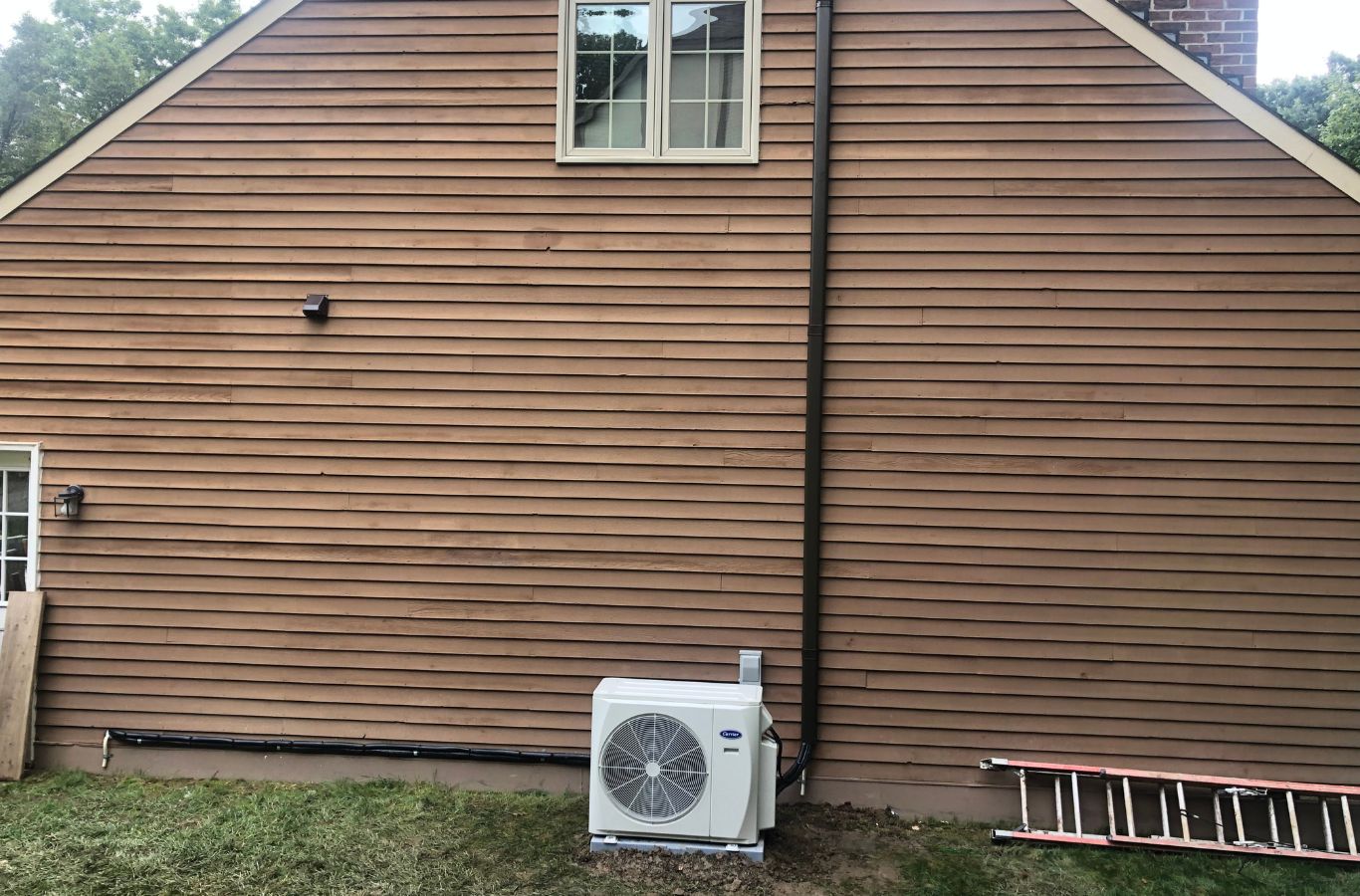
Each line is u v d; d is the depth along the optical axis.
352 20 5.89
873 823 5.39
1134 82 5.44
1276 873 4.88
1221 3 5.97
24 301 6.03
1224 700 5.36
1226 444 5.38
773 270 5.64
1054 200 5.48
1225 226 5.38
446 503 5.83
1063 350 5.48
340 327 5.88
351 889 4.54
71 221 6.02
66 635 6.04
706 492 5.68
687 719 4.89
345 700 5.89
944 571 5.54
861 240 5.59
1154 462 5.42
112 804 5.51
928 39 5.55
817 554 5.54
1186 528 5.39
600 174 5.75
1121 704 5.42
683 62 5.73
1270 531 5.34
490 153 5.80
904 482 5.56
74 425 6.02
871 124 5.59
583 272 5.75
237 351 5.94
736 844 4.89
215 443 5.96
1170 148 5.42
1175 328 5.41
